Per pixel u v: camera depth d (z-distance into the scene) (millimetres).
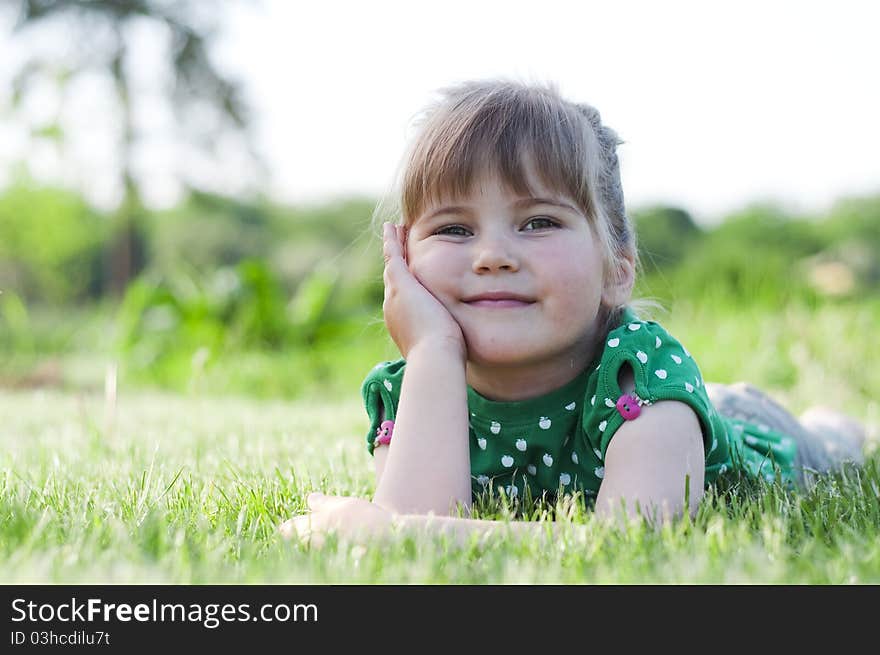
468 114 2346
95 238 26000
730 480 2680
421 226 2414
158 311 9828
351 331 10156
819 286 9445
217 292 9875
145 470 2680
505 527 1939
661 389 2250
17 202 24359
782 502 2260
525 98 2402
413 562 1759
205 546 1882
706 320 8961
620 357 2297
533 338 2277
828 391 6980
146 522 2025
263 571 1730
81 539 1888
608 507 2129
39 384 9625
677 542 1833
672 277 12312
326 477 2850
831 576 1669
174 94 21703
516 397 2482
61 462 3217
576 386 2455
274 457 3418
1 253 25078
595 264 2334
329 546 1838
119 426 4641
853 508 2232
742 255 15875
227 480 2830
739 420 3408
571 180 2299
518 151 2264
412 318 2352
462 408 2244
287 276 25625
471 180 2281
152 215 28922
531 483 2562
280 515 2383
